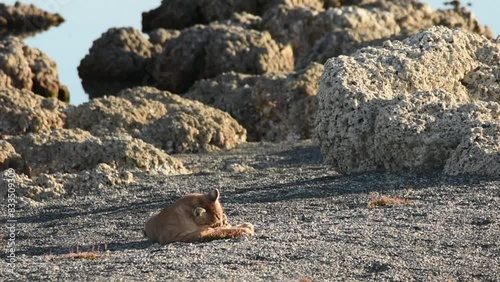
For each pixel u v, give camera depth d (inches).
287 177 3841.0
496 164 3088.1
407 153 3304.6
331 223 2527.1
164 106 5654.5
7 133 5497.1
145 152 4318.4
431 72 3676.2
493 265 2025.1
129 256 2225.6
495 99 3769.7
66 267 2121.1
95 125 5403.5
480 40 3890.3
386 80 3587.6
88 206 3506.4
